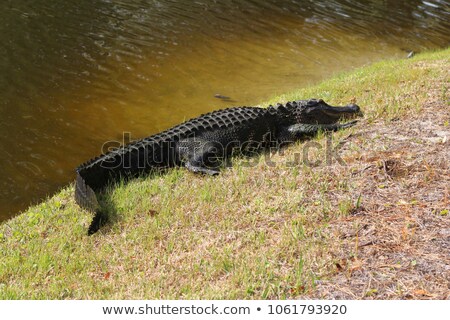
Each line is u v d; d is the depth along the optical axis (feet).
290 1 55.42
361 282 12.78
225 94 32.96
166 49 39.75
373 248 13.88
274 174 18.86
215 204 17.46
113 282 14.37
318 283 12.98
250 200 17.48
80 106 30.22
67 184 22.61
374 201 15.98
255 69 37.42
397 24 50.21
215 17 48.21
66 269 15.10
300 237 14.82
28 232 17.28
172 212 17.39
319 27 47.65
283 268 13.74
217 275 14.01
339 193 16.79
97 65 35.96
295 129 22.04
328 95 26.68
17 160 24.29
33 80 33.04
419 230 14.35
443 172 16.89
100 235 16.67
